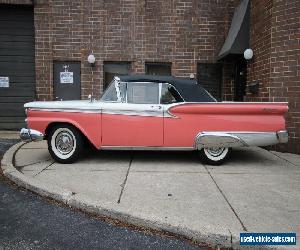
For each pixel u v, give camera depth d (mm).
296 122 8039
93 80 11211
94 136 6891
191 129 6805
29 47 11391
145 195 5137
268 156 7875
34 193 5406
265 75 8625
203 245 3877
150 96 6934
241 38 9781
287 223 4191
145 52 11250
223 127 6770
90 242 3881
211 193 5258
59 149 7008
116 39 11188
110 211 4488
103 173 6293
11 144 9086
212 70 11453
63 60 11156
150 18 11211
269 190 5430
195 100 6875
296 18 7895
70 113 6875
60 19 11062
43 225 4289
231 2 11266
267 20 8477
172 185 5633
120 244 3850
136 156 7734
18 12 11297
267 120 6750
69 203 4902
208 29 11328
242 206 4730
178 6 11234
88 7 11078
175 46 11297
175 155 7875
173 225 4066
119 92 6961
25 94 11453
